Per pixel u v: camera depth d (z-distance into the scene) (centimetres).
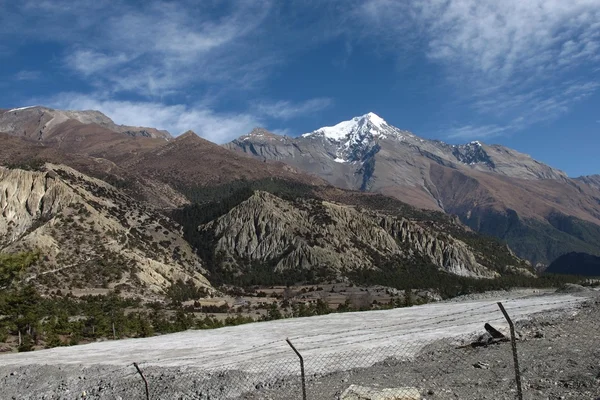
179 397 2205
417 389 1644
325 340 3519
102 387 2517
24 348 5578
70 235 13088
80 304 9112
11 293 5838
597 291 5384
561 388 1603
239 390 2194
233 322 7712
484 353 2278
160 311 9969
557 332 2561
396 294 14025
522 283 14562
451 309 5191
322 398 1855
